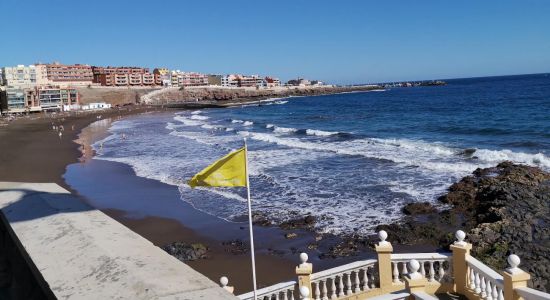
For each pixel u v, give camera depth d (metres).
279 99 157.38
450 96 109.25
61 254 2.87
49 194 4.34
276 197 22.72
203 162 33.62
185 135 54.16
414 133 45.66
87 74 157.62
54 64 149.50
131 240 3.13
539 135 37.56
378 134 46.50
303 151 35.88
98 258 2.77
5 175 31.95
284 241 17.03
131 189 26.20
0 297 3.75
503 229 15.24
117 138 54.06
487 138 38.31
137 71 170.75
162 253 2.92
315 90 191.50
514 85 142.25
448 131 45.16
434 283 7.21
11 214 3.72
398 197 21.20
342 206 20.53
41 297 3.16
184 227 19.20
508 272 5.75
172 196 24.20
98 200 24.09
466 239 15.05
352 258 15.04
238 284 13.70
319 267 14.58
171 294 2.31
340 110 88.19
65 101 126.25
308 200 21.83
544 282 11.98
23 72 141.00
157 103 145.62
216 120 77.81
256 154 35.31
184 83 186.38
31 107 113.69
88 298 2.29
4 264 3.86
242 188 24.80
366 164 28.95
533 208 16.88
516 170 22.30
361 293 7.76
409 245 15.79
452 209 18.80
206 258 15.91
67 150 44.78
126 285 2.41
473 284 6.92
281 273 14.27
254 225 18.97
